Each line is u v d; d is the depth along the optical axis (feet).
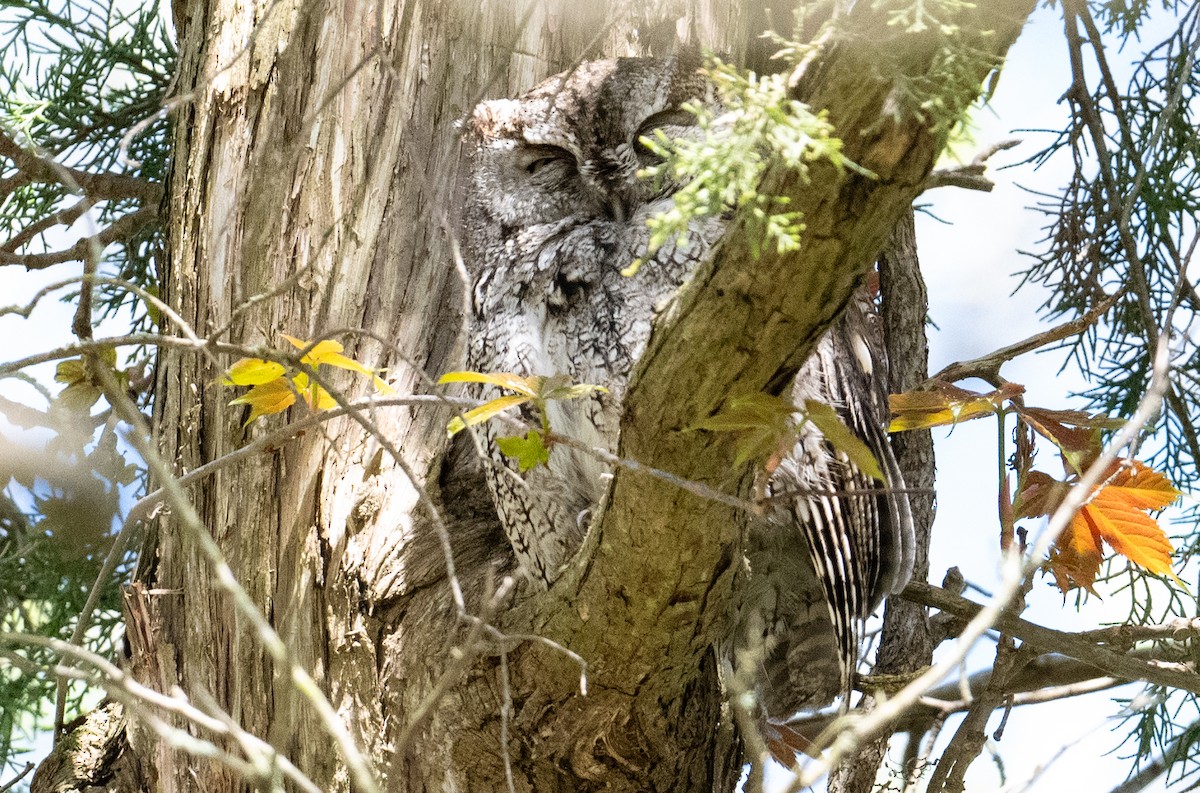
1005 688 21.98
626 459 14.46
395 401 14.93
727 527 15.21
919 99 10.85
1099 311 22.30
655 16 24.09
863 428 22.84
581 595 16.62
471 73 23.30
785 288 12.51
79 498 24.98
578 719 17.72
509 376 15.35
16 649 25.27
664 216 10.48
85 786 23.02
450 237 16.14
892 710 10.79
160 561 22.63
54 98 27.22
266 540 20.92
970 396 18.47
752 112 10.56
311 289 21.89
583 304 20.84
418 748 18.79
